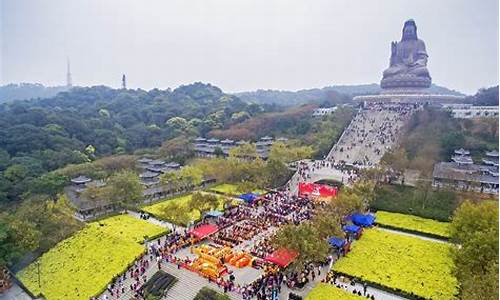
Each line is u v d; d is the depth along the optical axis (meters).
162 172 160.00
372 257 86.19
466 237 76.88
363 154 166.75
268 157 162.00
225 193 140.00
